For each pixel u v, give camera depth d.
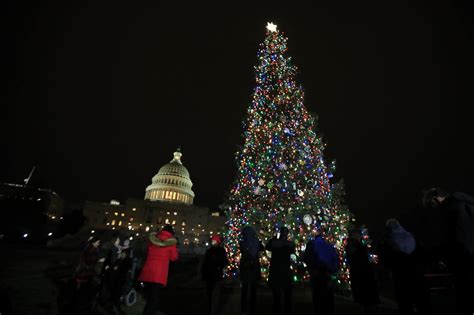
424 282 6.83
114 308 10.36
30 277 13.64
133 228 98.12
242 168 19.05
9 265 16.00
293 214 16.70
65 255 23.81
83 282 9.76
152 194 105.50
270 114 19.67
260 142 19.12
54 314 8.86
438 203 6.27
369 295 7.50
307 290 15.55
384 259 7.27
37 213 62.03
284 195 17.75
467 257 5.45
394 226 7.26
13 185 72.81
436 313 10.45
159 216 99.94
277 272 8.00
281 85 20.14
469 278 5.46
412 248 6.90
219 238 9.61
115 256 10.97
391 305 12.73
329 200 17.33
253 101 20.16
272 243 8.46
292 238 16.14
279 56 21.17
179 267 23.69
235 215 19.03
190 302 11.78
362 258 7.94
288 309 7.80
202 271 9.22
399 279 6.93
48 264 18.03
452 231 5.64
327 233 16.61
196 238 89.00
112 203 108.06
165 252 7.81
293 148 18.23
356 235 8.30
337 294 15.26
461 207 5.62
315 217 16.81
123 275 10.58
